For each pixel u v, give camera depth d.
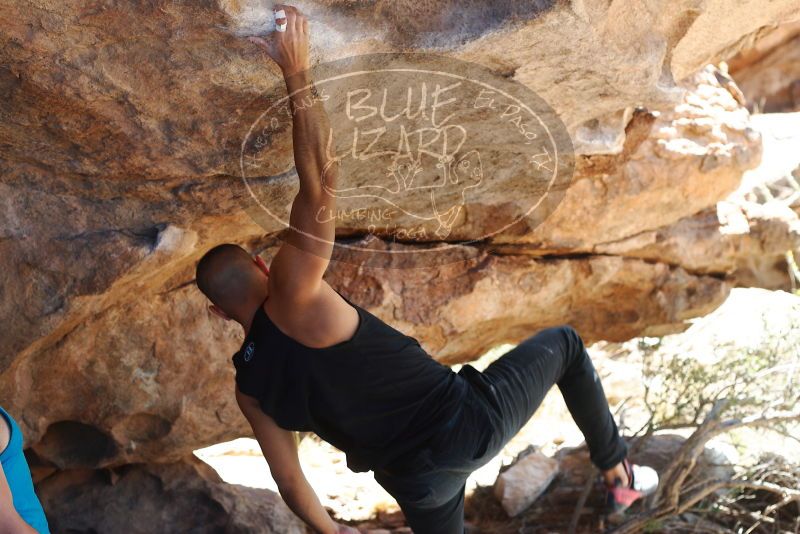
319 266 2.28
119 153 2.32
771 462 4.09
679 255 4.11
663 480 3.94
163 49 2.00
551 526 4.13
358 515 4.28
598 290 4.09
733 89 4.11
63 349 3.12
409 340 2.62
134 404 3.38
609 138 3.07
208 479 3.88
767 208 4.26
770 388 4.19
